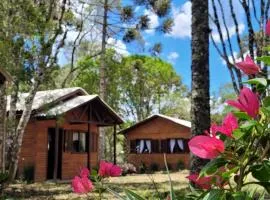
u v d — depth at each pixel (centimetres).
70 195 1174
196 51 630
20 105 1742
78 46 2619
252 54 538
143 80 4128
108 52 3216
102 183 199
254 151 131
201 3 633
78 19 1884
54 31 1360
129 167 2392
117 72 3741
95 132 2164
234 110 136
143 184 1541
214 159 129
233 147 133
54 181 1708
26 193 1221
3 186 1147
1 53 1299
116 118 2117
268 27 137
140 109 4188
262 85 136
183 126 2816
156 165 2831
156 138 2914
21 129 1407
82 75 3538
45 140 1820
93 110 2016
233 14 572
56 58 1403
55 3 1438
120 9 2181
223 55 546
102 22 2259
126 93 4119
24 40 1315
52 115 1669
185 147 2802
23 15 1314
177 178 1939
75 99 1897
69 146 1947
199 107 615
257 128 129
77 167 1970
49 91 1872
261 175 127
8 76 1295
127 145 3023
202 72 625
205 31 630
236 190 131
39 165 1783
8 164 1456
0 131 1362
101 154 2214
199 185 154
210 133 137
